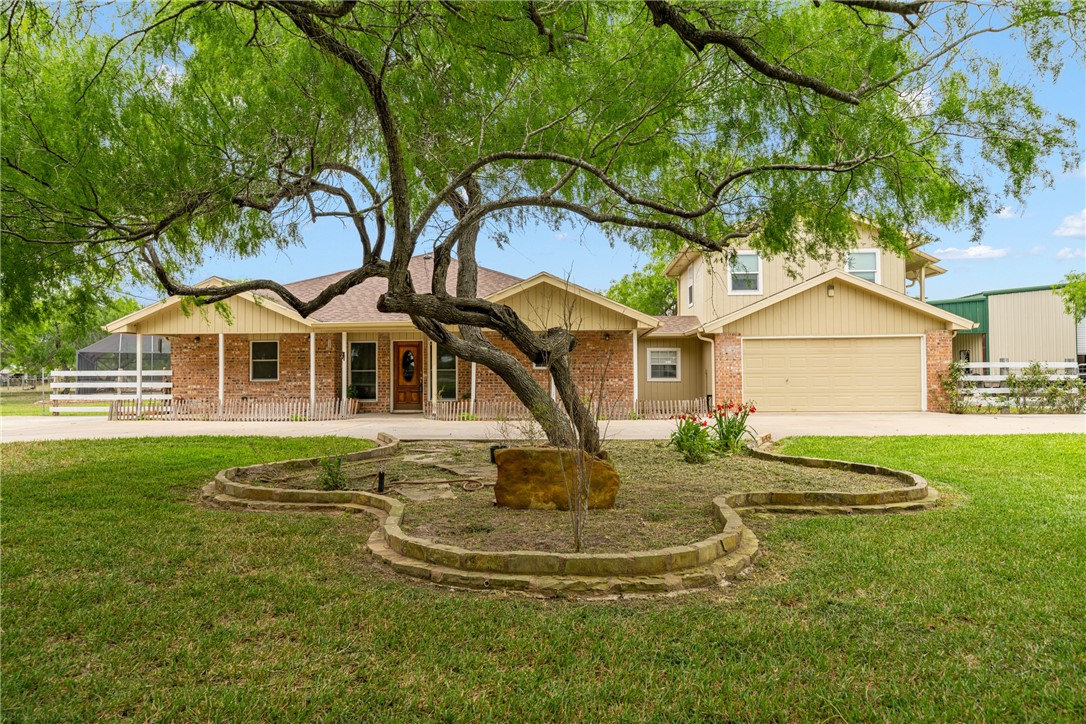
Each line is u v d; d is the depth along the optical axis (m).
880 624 3.78
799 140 6.36
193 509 6.79
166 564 4.88
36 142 5.40
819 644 3.52
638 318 19.53
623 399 20.31
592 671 3.25
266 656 3.39
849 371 20.75
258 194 6.75
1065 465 9.46
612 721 2.80
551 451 6.59
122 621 3.78
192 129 5.73
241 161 5.98
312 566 4.85
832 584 4.43
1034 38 4.69
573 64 6.28
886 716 2.83
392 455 10.78
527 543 5.23
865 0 4.91
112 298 7.68
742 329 20.78
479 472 8.88
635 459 10.17
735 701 2.96
